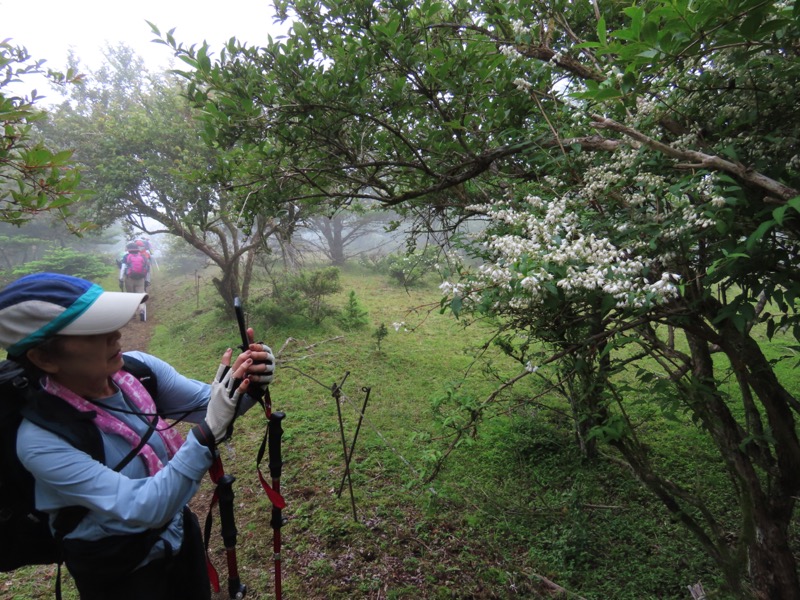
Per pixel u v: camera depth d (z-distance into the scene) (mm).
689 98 2207
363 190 4070
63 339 1264
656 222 2023
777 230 1827
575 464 5273
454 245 2791
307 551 4340
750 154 2020
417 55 2982
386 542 4395
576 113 2523
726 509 4531
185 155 10406
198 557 1618
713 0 1490
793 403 2354
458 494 5012
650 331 2564
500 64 2918
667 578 3711
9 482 1312
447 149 3248
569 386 3080
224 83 3141
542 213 2395
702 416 2465
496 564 4086
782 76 1936
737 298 1880
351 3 3062
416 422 6852
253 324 11953
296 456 6047
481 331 11211
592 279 1792
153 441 1491
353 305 12148
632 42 1657
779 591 2742
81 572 1361
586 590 3707
